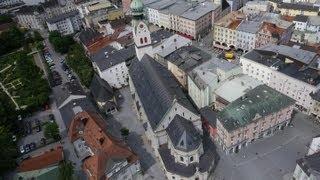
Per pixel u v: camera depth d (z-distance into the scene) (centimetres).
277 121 12419
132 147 12938
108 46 18662
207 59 15450
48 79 18275
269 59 14788
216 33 19425
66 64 19512
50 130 13412
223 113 11819
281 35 17438
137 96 13800
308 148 11869
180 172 10712
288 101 12162
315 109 13125
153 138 11825
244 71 15788
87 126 12250
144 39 14488
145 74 13500
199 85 13438
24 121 15188
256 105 11950
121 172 10988
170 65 15825
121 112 15138
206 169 10800
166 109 11106
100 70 16112
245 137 11988
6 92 17200
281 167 11369
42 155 12156
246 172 11331
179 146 10456
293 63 14375
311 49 16775
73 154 12888
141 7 13538
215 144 12700
